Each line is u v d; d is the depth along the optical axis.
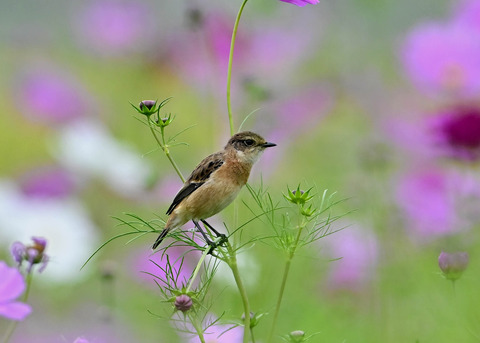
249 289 10.62
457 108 11.28
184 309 6.44
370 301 11.70
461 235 10.74
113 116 18.00
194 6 14.81
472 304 10.12
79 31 19.61
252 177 14.19
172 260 11.41
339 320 11.47
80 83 18.38
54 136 17.19
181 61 17.95
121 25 18.66
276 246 7.12
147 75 18.11
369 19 17.94
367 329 11.29
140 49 18.53
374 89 17.06
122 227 14.30
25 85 18.00
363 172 12.92
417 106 16.91
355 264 11.96
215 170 8.21
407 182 12.30
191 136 17.58
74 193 14.21
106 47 18.70
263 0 17.19
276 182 15.07
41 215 12.90
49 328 11.73
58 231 12.88
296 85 16.77
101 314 10.96
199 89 17.72
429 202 11.77
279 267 11.61
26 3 22.25
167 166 16.14
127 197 14.46
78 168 14.40
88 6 20.08
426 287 11.39
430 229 11.73
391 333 11.12
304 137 16.11
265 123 14.76
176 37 18.17
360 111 16.88
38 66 19.05
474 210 10.87
